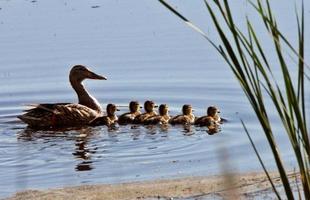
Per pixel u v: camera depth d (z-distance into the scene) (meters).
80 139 16.03
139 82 19.92
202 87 19.16
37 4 28.66
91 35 24.11
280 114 7.00
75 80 18.86
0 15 27.09
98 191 11.67
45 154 14.78
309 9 24.69
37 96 19.39
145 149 14.80
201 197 11.10
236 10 25.38
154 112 17.61
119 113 18.27
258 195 11.02
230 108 17.50
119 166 13.48
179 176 12.43
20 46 23.17
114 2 28.58
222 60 21.00
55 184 12.41
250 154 13.70
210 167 12.98
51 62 21.58
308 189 6.96
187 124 16.75
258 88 6.96
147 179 12.34
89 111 17.98
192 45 22.53
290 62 19.84
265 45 21.47
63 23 25.66
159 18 25.84
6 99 19.03
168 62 21.14
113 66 21.12
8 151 15.13
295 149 6.96
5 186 12.42
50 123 17.48
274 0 26.22
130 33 24.23
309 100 16.45
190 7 26.62
